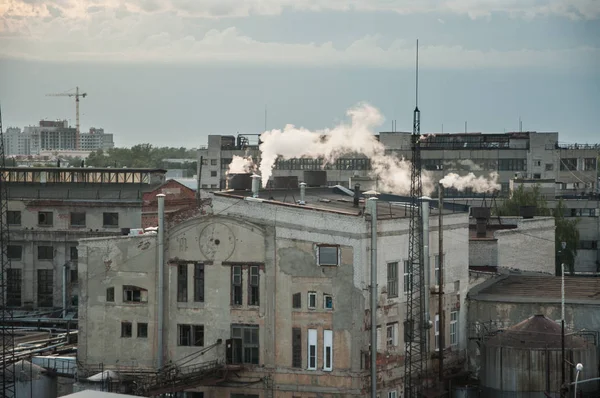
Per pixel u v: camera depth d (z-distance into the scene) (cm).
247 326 12462
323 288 12212
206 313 12569
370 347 12175
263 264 12406
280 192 14788
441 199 13175
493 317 13412
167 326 12675
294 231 12300
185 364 12594
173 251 12675
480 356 12850
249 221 12462
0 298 18538
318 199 14625
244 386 12419
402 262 12650
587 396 12200
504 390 12306
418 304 12769
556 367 12156
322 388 12206
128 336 12781
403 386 12662
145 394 11619
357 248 12050
